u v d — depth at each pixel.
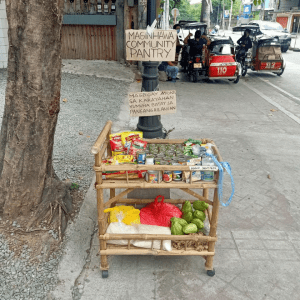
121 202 3.68
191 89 11.53
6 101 3.14
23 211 3.46
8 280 3.00
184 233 3.14
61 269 3.18
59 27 2.95
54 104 3.22
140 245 3.08
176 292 2.99
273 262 3.38
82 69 11.95
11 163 3.26
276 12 38.22
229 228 3.91
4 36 10.35
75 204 4.06
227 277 3.17
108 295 2.95
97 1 12.43
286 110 9.16
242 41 14.34
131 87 10.71
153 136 5.09
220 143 6.53
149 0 4.05
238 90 11.69
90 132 6.69
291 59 20.55
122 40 13.14
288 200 4.56
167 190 3.74
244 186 4.90
